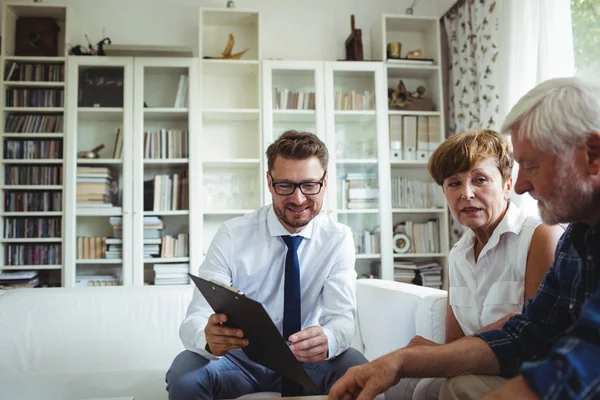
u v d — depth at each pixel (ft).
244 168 10.99
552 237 3.66
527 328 2.86
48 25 10.60
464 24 10.72
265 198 10.51
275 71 10.85
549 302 2.85
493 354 2.82
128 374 5.32
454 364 2.79
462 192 3.87
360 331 6.35
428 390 3.52
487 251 4.00
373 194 10.96
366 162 10.98
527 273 3.71
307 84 10.94
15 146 10.16
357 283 6.54
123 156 10.28
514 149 2.45
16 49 10.45
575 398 1.73
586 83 2.24
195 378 4.14
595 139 2.18
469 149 3.81
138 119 10.35
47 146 10.26
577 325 1.91
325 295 4.97
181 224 10.44
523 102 2.42
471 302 4.13
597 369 1.76
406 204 11.18
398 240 11.06
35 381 5.10
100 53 10.47
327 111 10.82
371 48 11.98
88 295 6.09
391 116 11.10
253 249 4.92
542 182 2.33
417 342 3.57
